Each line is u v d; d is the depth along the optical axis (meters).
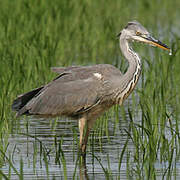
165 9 29.66
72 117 12.73
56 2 24.02
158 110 13.72
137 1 31.09
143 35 12.17
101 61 20.09
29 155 11.79
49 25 21.80
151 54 20.39
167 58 17.78
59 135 13.31
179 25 25.91
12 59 16.19
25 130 13.64
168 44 18.67
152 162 10.59
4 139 12.83
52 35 20.31
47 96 12.35
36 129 13.79
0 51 17.31
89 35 22.02
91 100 12.05
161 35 22.95
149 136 11.15
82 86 12.11
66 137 13.14
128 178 10.34
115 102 12.33
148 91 15.67
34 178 10.40
